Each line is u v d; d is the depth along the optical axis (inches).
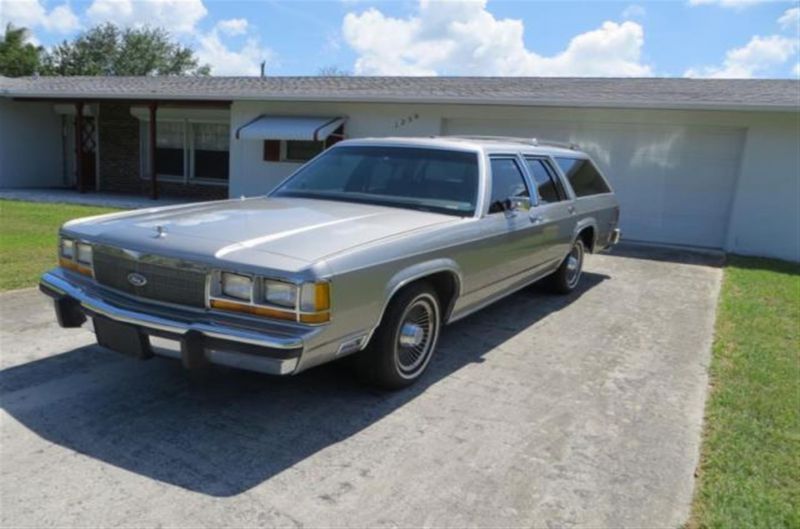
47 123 724.0
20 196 600.1
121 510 104.9
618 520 108.0
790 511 110.3
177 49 1914.4
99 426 134.2
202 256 128.1
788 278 338.3
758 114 420.2
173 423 137.2
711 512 110.1
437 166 196.7
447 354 191.9
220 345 124.2
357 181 199.0
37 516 102.1
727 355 195.9
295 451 127.4
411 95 498.3
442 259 162.7
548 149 257.1
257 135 541.6
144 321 129.6
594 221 285.0
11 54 1649.9
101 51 1786.4
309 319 122.4
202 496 110.0
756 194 429.7
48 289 151.7
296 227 147.5
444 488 116.0
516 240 204.7
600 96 458.9
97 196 639.1
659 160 454.3
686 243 457.1
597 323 234.8
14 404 142.5
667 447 134.5
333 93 527.8
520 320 235.9
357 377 157.0
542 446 133.5
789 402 157.9
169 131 679.1
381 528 103.4
